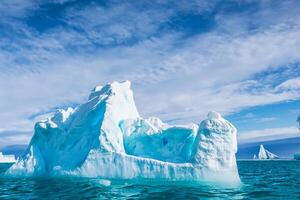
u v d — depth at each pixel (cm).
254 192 1509
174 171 1817
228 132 1856
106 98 2341
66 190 1645
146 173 1881
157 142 2155
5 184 2008
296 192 1524
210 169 1770
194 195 1399
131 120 2312
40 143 2653
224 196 1374
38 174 2397
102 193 1496
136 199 1315
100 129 2152
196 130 2089
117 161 2003
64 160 2339
